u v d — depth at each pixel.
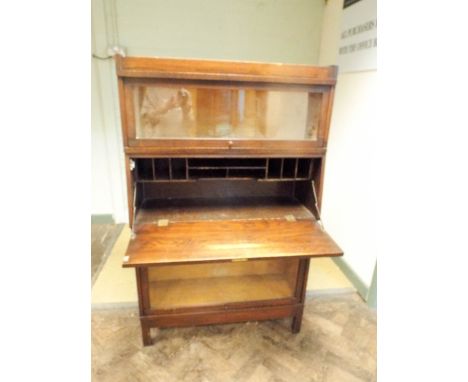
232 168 1.60
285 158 1.64
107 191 2.82
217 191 1.91
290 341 1.71
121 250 2.50
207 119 1.48
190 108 1.45
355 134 2.05
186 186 1.86
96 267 2.28
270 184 1.94
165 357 1.58
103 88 2.47
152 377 1.48
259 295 1.74
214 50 2.49
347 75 2.11
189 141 1.43
